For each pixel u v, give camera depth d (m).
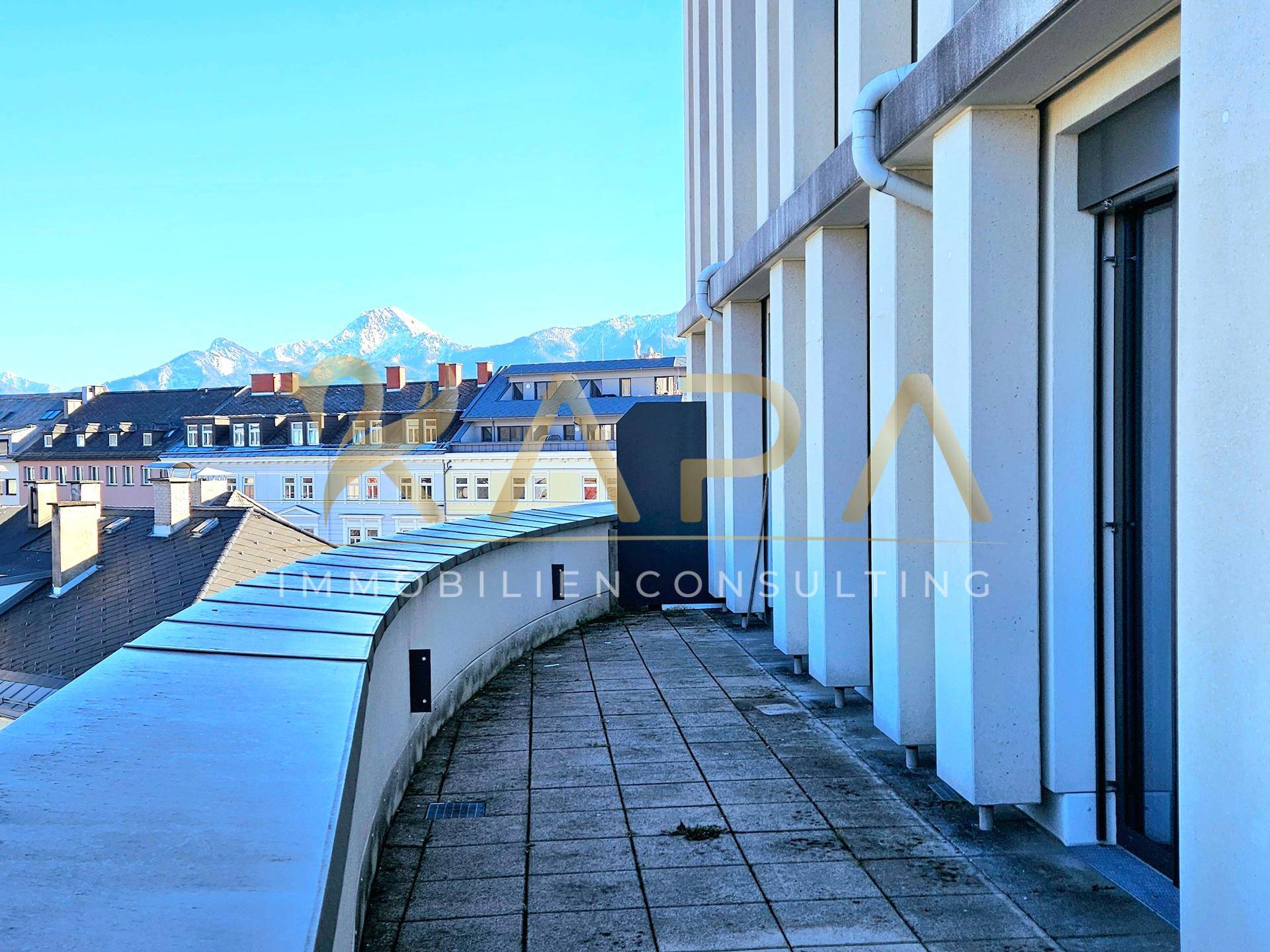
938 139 5.16
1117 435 4.76
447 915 4.21
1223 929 2.96
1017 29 4.00
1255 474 2.80
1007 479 4.85
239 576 36.28
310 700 3.03
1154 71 3.92
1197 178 3.02
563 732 7.09
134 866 1.71
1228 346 2.90
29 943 1.42
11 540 50.69
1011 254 4.82
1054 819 4.98
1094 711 4.86
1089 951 3.87
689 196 14.70
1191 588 3.10
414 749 6.16
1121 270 4.70
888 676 6.20
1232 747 2.92
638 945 3.94
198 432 82.12
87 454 87.38
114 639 34.03
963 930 4.04
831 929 4.07
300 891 1.65
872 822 5.26
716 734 7.02
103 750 2.37
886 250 6.07
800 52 8.10
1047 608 4.86
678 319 15.12
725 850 4.90
